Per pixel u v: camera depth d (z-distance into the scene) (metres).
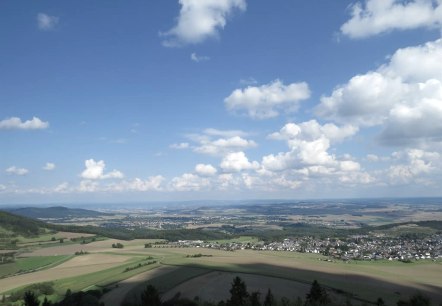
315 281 99.44
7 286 143.75
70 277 153.12
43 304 99.44
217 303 98.38
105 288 123.25
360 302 104.81
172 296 106.81
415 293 120.12
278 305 93.81
